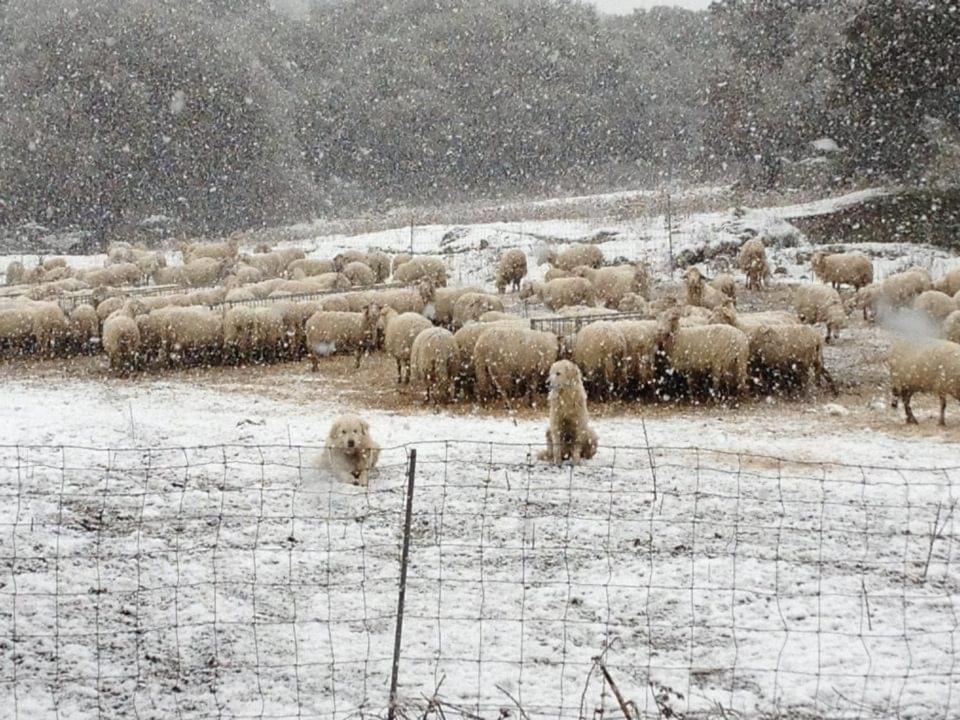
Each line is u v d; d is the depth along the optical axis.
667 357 15.72
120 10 60.25
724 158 55.22
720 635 6.59
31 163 56.97
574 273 25.30
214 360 19.95
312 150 73.38
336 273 27.06
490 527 8.59
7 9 62.88
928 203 37.62
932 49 39.03
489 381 15.55
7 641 6.37
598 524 8.66
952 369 13.00
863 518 8.79
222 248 35.91
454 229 38.94
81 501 9.14
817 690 5.87
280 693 5.87
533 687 5.92
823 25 45.16
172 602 7.01
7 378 18.61
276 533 8.38
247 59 63.50
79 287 27.67
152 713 5.65
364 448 9.78
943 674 6.02
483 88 76.88
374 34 82.44
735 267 30.88
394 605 7.00
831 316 20.58
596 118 77.94
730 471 9.94
